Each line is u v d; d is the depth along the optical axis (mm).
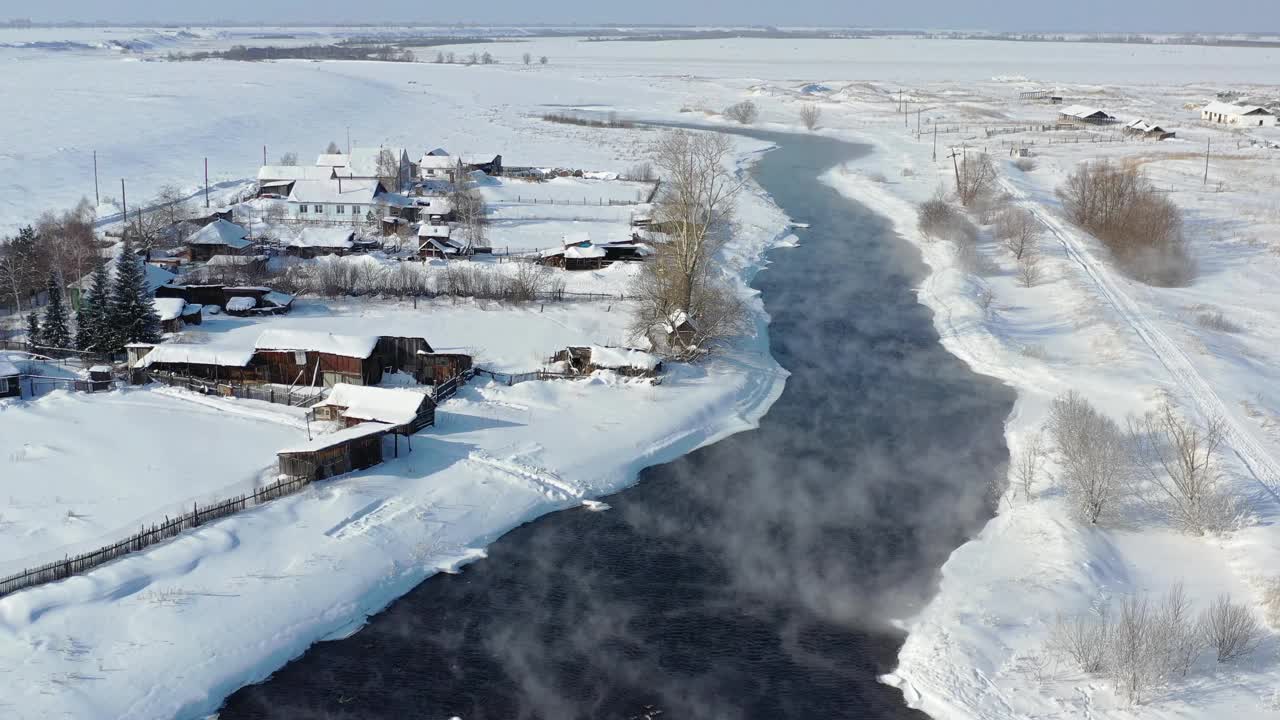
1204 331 85062
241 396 69562
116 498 53406
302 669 42938
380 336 73125
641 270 96750
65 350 78062
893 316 92875
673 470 62062
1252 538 49281
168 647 42281
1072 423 60375
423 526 53250
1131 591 46531
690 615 47344
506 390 70438
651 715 40625
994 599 46750
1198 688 39000
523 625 46375
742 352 81250
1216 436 60094
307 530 51594
